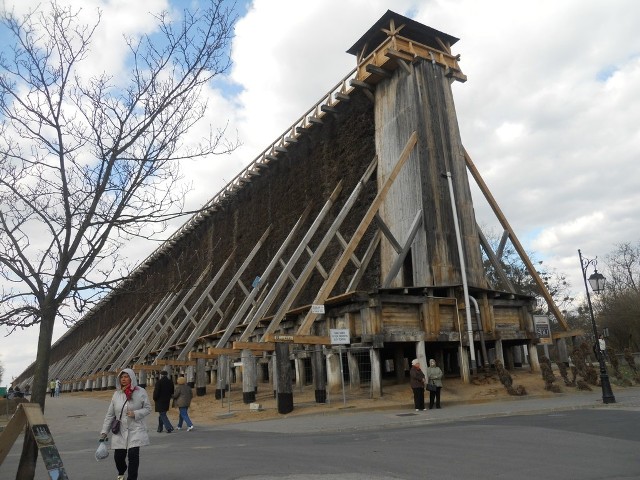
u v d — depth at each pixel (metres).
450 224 23.09
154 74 7.43
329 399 17.52
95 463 9.38
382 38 28.39
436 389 15.73
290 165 34.81
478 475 6.78
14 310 6.03
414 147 23.70
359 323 18.98
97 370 47.69
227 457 8.98
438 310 19.56
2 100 6.89
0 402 21.41
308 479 6.81
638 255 57.72
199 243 47.00
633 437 9.37
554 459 7.68
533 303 22.80
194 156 7.69
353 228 26.64
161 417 14.82
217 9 7.70
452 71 25.95
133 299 52.22
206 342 32.09
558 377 21.38
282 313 20.73
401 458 8.13
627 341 45.12
